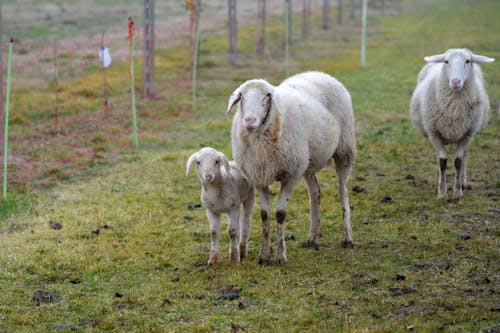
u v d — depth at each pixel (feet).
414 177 39.70
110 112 61.67
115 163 44.57
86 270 25.71
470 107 34.22
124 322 21.21
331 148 27.99
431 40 113.29
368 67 85.81
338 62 90.53
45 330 20.76
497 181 37.60
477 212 32.24
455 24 138.92
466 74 33.30
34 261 26.68
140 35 115.14
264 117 24.79
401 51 100.99
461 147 35.17
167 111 61.93
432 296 22.29
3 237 30.25
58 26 126.62
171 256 27.61
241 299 22.77
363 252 27.35
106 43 105.09
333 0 204.64
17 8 155.22
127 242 29.12
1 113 49.49
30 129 55.36
